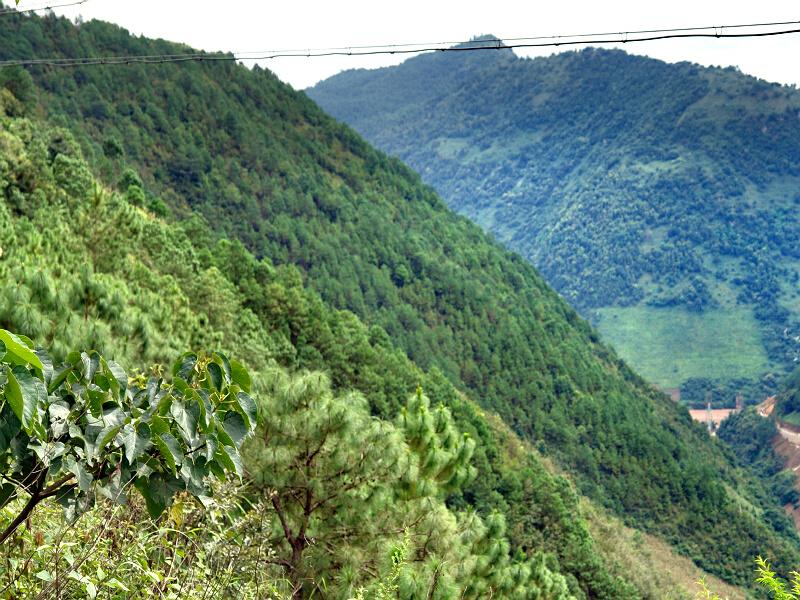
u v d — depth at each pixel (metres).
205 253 62.78
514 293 172.50
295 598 7.02
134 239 36.50
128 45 187.25
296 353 58.75
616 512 116.38
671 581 77.69
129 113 157.38
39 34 167.75
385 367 71.00
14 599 3.12
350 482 10.26
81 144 97.00
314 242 142.38
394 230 165.25
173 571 3.72
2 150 39.66
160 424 3.12
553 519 61.28
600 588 56.56
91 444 3.04
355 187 184.38
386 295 139.38
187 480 3.29
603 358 175.12
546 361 147.38
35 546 3.35
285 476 9.84
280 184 164.50
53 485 3.11
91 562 3.45
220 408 3.38
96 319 11.27
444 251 173.62
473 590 10.54
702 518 117.94
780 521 147.62
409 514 10.46
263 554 4.45
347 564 9.86
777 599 4.73
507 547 11.13
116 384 3.18
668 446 141.38
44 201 37.84
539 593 12.47
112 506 3.52
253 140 170.88
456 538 10.60
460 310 149.88
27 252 18.91
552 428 129.50
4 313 9.84
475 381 132.38
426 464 11.53
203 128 168.00
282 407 10.03
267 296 62.88
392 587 5.59
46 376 2.91
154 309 16.05
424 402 12.02
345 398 11.00
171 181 149.25
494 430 80.25
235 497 4.63
